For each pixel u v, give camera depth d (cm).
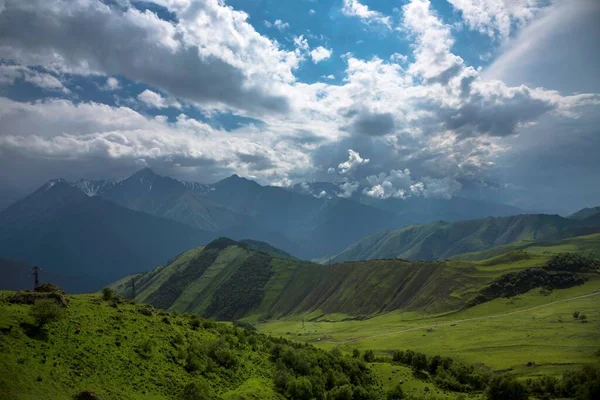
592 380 11494
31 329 7025
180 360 8750
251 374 9912
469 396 12325
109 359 7325
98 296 11181
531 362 16238
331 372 12031
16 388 5303
